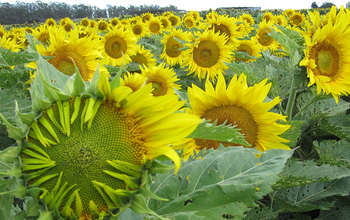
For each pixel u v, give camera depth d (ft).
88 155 0.91
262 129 1.77
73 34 2.67
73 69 2.68
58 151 0.91
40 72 0.94
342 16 2.26
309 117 2.90
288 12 11.17
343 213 1.97
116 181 0.91
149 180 0.92
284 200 1.86
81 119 0.94
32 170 0.90
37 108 0.94
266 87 1.72
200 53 4.33
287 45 2.40
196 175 1.34
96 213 0.87
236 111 1.75
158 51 6.52
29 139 0.93
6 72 2.25
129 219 1.12
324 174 1.80
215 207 1.16
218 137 1.15
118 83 0.95
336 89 2.31
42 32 4.07
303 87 2.68
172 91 3.99
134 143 0.94
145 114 0.96
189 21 10.71
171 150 0.93
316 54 2.33
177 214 1.13
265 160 1.31
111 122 0.96
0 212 1.03
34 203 0.89
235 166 1.31
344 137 2.52
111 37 4.64
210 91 1.82
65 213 0.87
